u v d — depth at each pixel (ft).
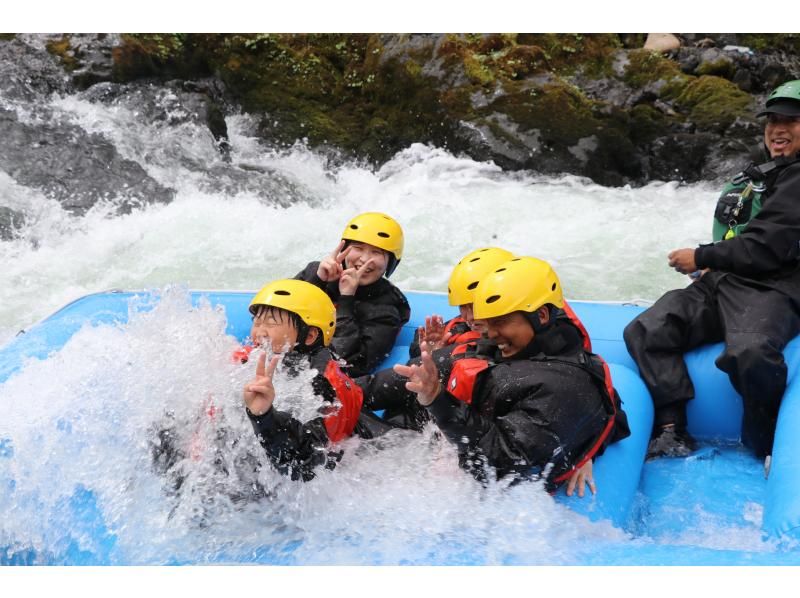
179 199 23.31
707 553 9.07
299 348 10.77
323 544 9.27
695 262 12.83
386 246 13.20
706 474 12.05
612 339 13.87
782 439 11.01
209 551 9.29
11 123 23.99
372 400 11.73
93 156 23.72
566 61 30.83
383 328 13.32
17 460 10.08
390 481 10.07
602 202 24.63
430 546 9.18
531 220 23.21
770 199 12.52
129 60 26.94
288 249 21.22
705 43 32.40
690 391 12.64
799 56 33.06
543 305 10.19
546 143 26.96
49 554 9.55
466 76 28.40
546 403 9.66
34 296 18.97
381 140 28.91
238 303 14.60
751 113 28.58
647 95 29.96
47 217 21.68
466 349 11.35
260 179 25.23
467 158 27.45
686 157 27.63
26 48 26.11
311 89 29.94
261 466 9.79
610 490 10.50
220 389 10.27
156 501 9.80
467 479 9.96
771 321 12.07
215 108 27.73
